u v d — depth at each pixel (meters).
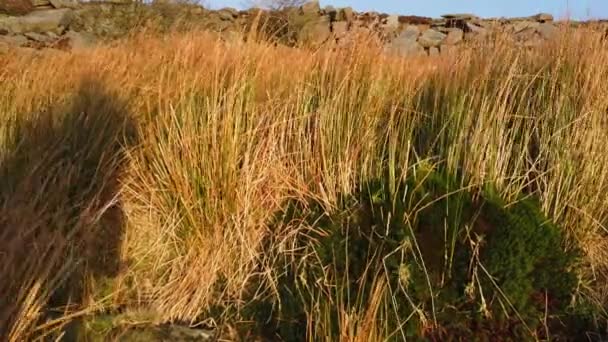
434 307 2.89
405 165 3.37
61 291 3.10
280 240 3.33
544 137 3.48
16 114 4.09
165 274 3.40
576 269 3.16
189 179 3.53
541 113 3.56
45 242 2.95
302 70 3.91
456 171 3.35
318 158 3.59
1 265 2.71
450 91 3.66
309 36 4.71
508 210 3.13
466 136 3.40
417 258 3.01
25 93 4.29
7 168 3.55
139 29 8.49
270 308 3.14
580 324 2.94
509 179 3.40
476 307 2.92
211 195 3.47
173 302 3.27
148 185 3.60
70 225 3.28
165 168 3.59
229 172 3.49
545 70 3.69
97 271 3.29
